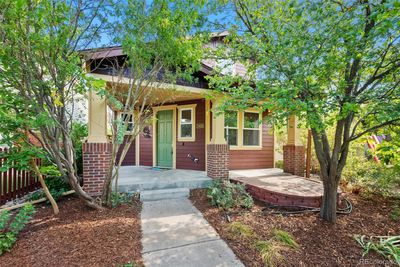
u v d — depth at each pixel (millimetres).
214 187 5043
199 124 7445
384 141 4926
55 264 2377
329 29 3006
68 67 3014
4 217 2902
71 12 3139
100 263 2416
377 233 3562
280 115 3281
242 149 7945
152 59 4172
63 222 3463
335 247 3098
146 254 2660
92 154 4719
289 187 5059
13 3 2545
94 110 4793
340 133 3738
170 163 8023
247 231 3299
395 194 5152
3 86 3152
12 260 2441
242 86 3811
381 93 3193
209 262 2545
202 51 4461
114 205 4184
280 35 3555
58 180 4746
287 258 2730
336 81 3639
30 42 2904
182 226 3486
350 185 5766
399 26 2439
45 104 3342
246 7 4418
